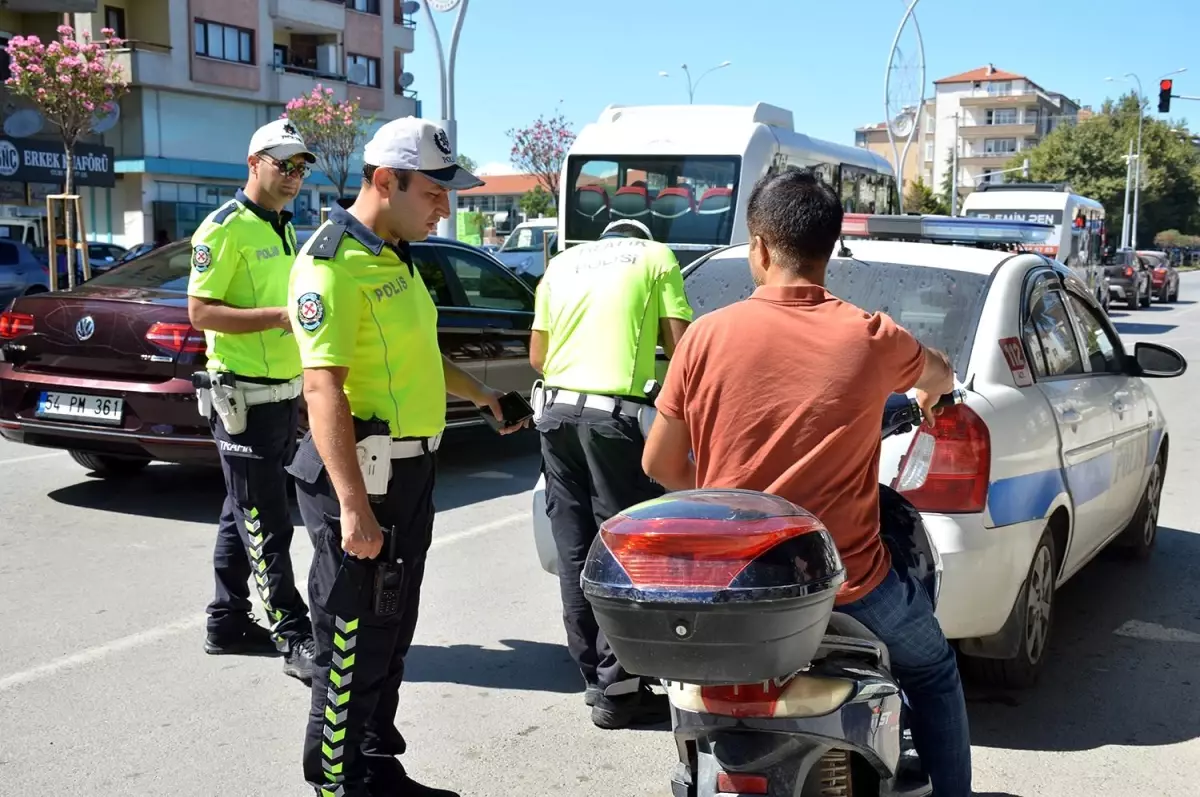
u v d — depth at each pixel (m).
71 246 15.57
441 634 5.10
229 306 4.49
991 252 4.94
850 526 2.53
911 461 3.90
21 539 6.53
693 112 14.64
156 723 4.13
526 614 5.37
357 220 3.17
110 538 6.57
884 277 4.71
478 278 8.68
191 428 6.69
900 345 2.58
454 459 9.08
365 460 3.14
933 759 2.82
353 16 44.19
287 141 4.52
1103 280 28.38
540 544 4.68
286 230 4.71
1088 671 4.71
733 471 2.52
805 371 2.51
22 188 30.89
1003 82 121.81
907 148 28.33
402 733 4.09
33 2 31.88
